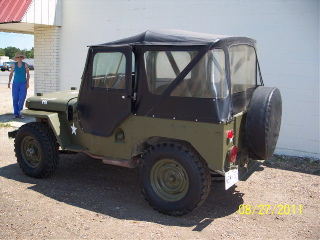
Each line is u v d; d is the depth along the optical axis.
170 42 4.50
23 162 5.86
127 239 3.95
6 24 10.21
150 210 4.76
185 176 4.46
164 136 4.58
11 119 10.57
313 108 6.90
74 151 5.61
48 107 5.67
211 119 4.25
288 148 7.21
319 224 4.48
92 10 9.79
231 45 4.52
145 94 4.66
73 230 4.13
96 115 5.07
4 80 30.61
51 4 10.08
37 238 3.94
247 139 4.59
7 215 4.46
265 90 4.72
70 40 10.30
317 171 6.36
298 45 6.93
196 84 4.35
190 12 8.20
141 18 8.98
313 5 6.70
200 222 4.44
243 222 4.48
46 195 5.14
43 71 10.84
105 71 4.93
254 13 7.34
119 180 5.87
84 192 5.31
